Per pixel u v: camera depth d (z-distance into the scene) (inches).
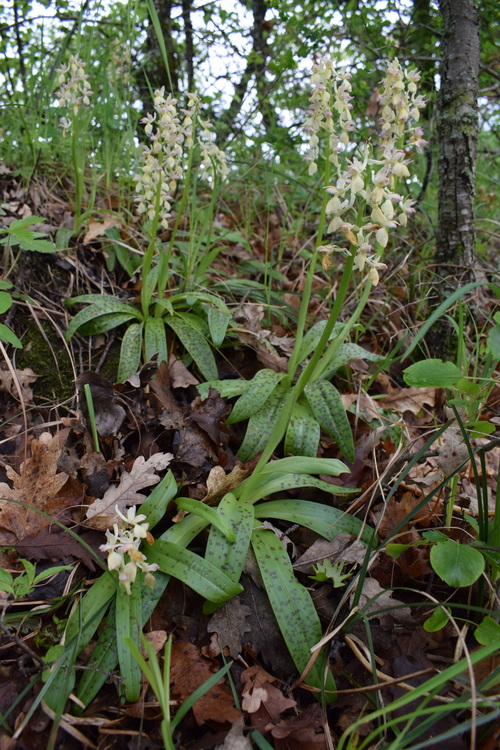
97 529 76.0
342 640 70.6
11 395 94.9
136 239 137.2
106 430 89.7
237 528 75.0
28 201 130.3
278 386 103.0
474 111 120.3
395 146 91.4
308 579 78.4
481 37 140.3
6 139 137.8
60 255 119.6
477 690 53.3
